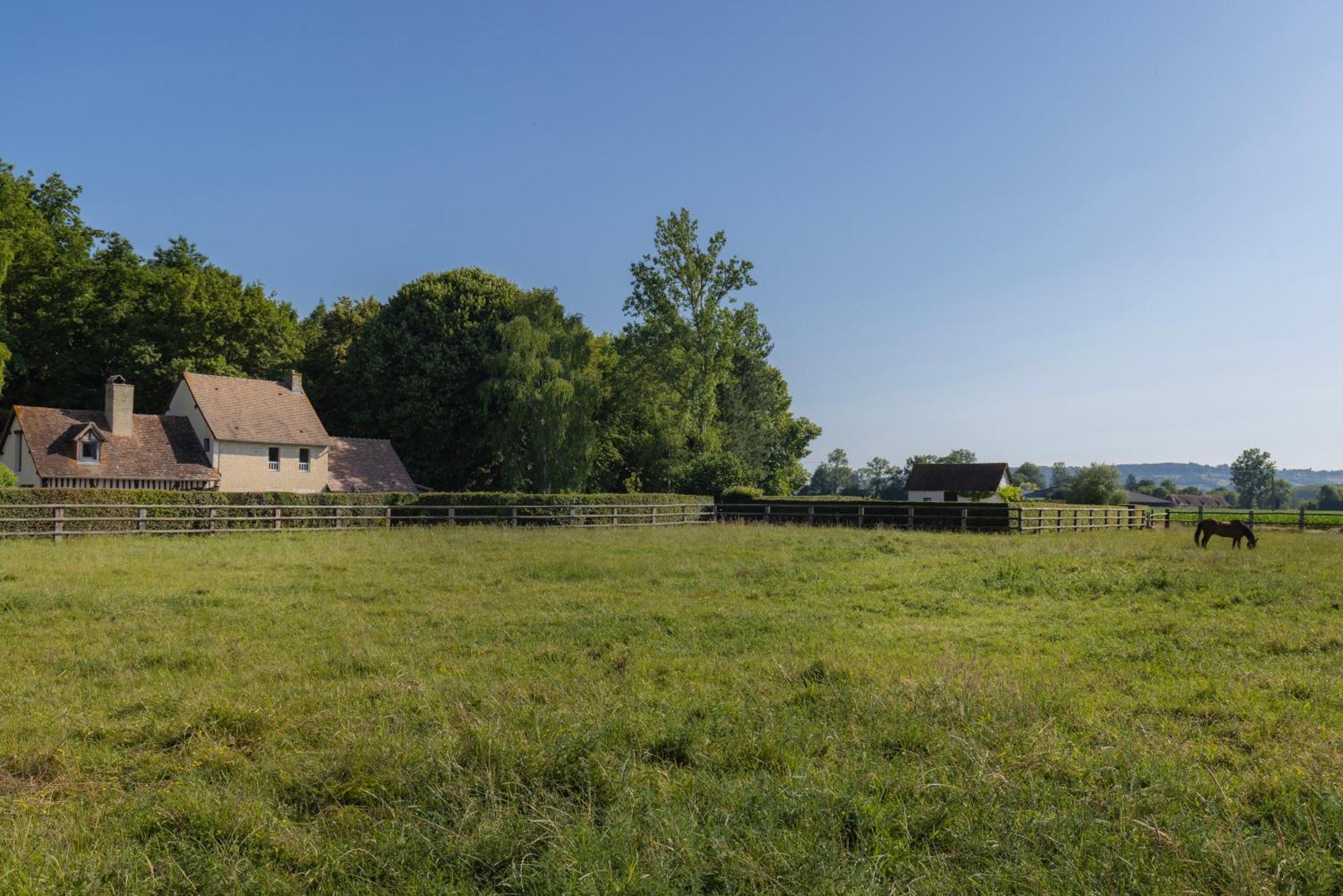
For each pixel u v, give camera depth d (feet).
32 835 14.82
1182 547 75.56
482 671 27.17
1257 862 13.43
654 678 26.81
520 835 14.35
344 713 22.18
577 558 62.39
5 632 33.45
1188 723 21.71
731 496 138.92
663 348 158.81
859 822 14.75
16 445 126.31
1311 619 37.68
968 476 247.70
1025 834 14.24
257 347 163.84
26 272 137.49
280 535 84.64
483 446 162.91
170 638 32.53
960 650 31.07
